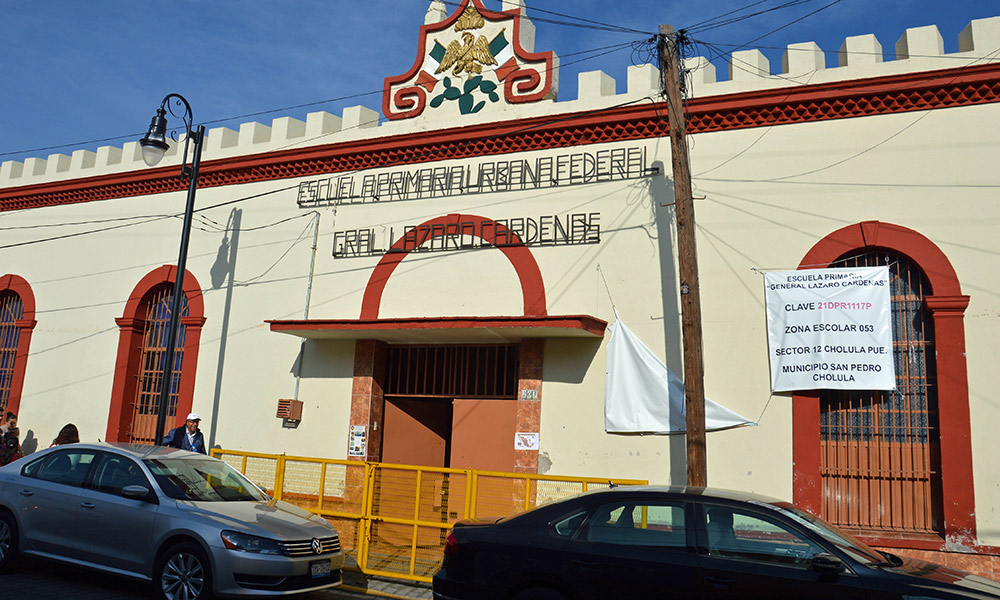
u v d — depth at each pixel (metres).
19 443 15.30
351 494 12.09
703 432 9.32
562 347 11.76
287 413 13.14
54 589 8.33
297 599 8.62
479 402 12.45
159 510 8.15
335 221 13.85
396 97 13.79
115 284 15.61
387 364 13.29
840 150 10.78
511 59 13.03
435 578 6.84
